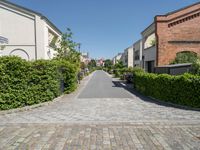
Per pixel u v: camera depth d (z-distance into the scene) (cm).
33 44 2402
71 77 1559
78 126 695
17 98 927
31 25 2398
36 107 977
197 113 857
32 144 543
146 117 796
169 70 1402
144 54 2548
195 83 932
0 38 1888
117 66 5288
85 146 528
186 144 540
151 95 1286
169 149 509
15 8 2381
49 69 1094
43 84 1055
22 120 756
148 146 527
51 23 2634
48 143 548
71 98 1273
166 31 1898
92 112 883
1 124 711
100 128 673
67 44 2473
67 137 592
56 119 771
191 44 1920
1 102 882
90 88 1914
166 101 1092
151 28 2208
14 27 2403
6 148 519
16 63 920
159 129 663
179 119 764
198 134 616
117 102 1123
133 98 1266
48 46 2583
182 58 1784
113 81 2917
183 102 977
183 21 1914
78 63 2511
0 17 2400
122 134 617
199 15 1928
